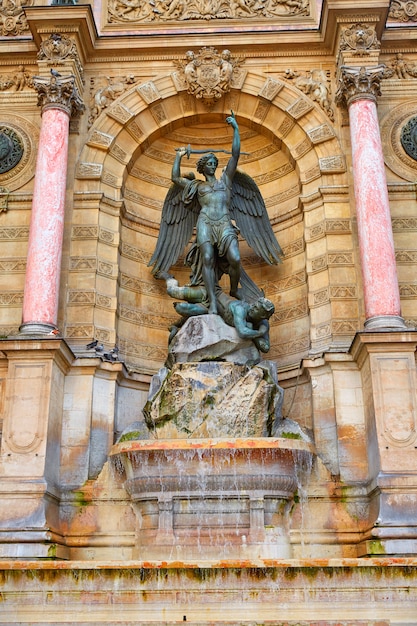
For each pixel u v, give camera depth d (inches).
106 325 585.6
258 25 676.1
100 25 681.0
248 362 528.7
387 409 486.3
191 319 546.0
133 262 647.1
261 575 368.8
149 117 658.8
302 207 626.5
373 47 611.8
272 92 646.5
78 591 370.3
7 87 663.8
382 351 502.6
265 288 651.5
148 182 684.1
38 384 502.0
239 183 639.1
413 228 605.9
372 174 566.9
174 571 370.3
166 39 660.1
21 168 638.5
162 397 499.2
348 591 367.6
